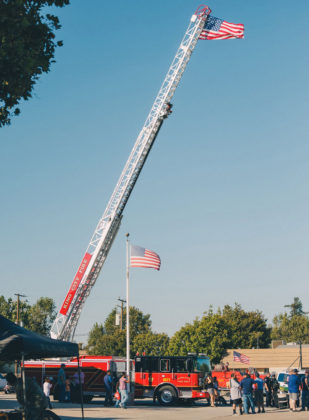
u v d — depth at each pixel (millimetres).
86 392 33375
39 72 11398
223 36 46312
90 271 41406
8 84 10758
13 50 10109
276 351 78438
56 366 34188
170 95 44000
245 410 26938
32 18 11148
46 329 101438
